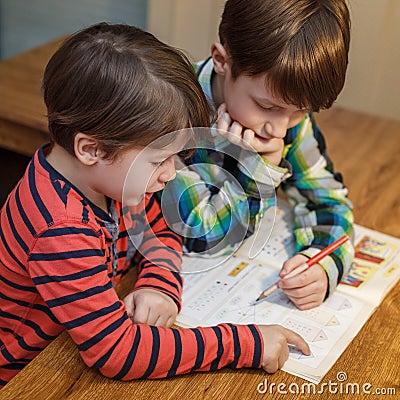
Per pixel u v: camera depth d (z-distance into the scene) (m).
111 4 2.31
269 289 1.03
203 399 0.86
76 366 0.90
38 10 2.45
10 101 1.54
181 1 2.03
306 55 0.96
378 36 1.86
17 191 0.95
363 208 1.30
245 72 1.00
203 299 1.03
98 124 0.86
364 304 1.05
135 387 0.88
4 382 1.03
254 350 0.90
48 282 0.87
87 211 0.91
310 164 1.24
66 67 0.87
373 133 1.56
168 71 0.87
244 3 1.00
